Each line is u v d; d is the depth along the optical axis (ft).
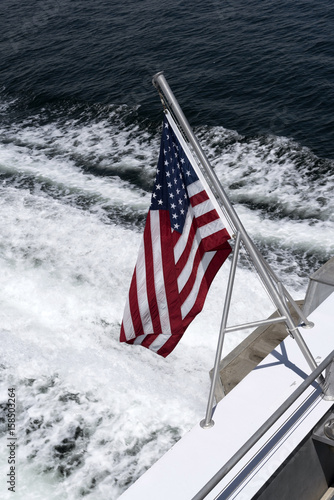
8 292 43.88
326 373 14.37
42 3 151.02
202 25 111.86
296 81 81.00
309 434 13.48
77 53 107.45
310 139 65.16
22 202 57.31
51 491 29.22
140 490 12.64
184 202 16.24
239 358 25.27
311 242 47.29
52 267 46.03
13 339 39.42
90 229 51.26
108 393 34.53
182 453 13.35
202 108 77.56
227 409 14.49
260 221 51.29
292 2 116.78
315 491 14.10
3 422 33.19
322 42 93.45
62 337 39.42
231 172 60.80
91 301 42.09
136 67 95.76
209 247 16.31
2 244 49.60
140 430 32.22
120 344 38.29
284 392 14.84
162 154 15.76
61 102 86.99
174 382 34.99
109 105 82.53
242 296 40.27
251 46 96.84
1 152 71.41
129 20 123.24
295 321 26.81
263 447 13.19
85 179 62.03
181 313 17.15
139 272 16.97
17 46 118.01
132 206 55.21
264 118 71.92
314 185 56.18
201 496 11.05
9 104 89.86
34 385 35.60
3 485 29.53
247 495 12.23
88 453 31.07
